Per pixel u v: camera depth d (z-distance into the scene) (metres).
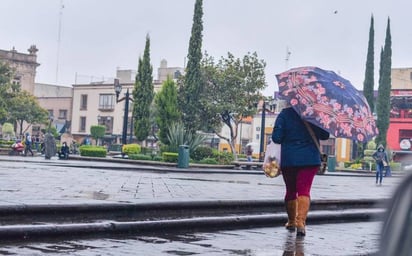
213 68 46.91
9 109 59.16
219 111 46.00
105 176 15.38
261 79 47.22
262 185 15.41
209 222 7.22
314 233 7.31
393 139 68.62
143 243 5.82
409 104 67.88
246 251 5.60
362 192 14.84
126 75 76.50
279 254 5.50
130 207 7.36
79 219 6.75
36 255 4.83
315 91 6.76
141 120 47.12
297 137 6.82
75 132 74.69
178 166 29.02
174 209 7.97
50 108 77.00
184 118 45.88
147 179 14.88
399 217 1.72
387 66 59.16
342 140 66.19
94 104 73.56
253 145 61.84
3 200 6.87
